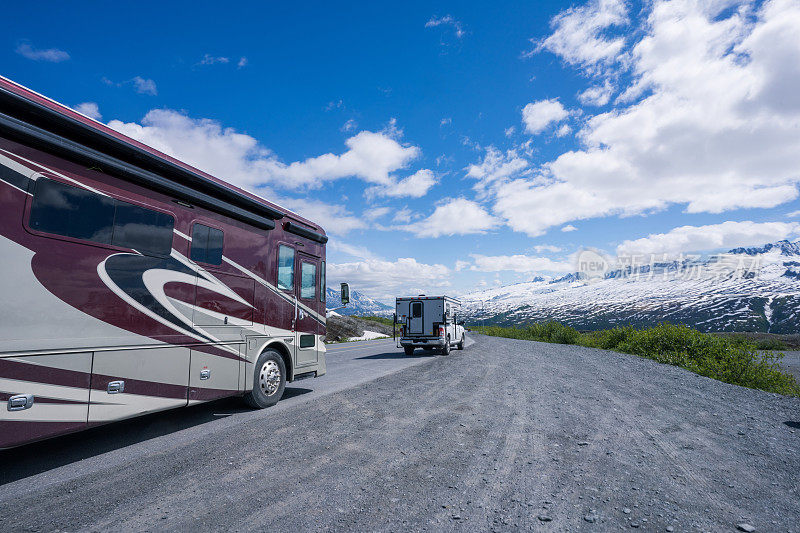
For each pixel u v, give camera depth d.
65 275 4.29
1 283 3.78
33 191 4.08
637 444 5.08
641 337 18.02
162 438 5.34
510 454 4.63
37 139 4.09
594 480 3.91
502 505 3.37
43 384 4.05
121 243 4.89
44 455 4.68
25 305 3.94
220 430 5.63
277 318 7.60
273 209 7.56
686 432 5.70
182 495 3.56
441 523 3.06
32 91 4.26
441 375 11.04
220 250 6.40
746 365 12.32
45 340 4.07
